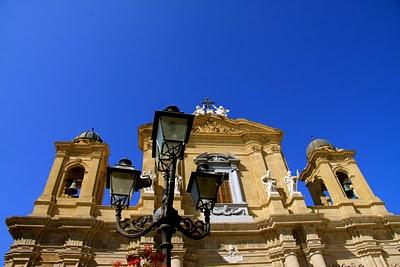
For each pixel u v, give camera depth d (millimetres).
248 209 24562
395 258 22375
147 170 25391
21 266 18844
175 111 9258
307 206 24734
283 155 29609
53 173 24484
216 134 30109
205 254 21297
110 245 20812
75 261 19375
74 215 21953
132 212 22844
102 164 26938
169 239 8336
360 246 22547
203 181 9914
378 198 25984
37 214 21422
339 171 28688
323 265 20500
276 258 21297
